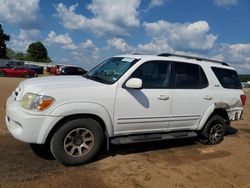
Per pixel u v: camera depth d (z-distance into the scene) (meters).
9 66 36.44
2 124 6.69
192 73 5.89
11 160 4.55
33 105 4.15
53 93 4.22
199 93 5.88
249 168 5.14
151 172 4.56
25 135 4.12
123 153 5.34
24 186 3.75
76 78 5.13
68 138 4.41
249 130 8.70
